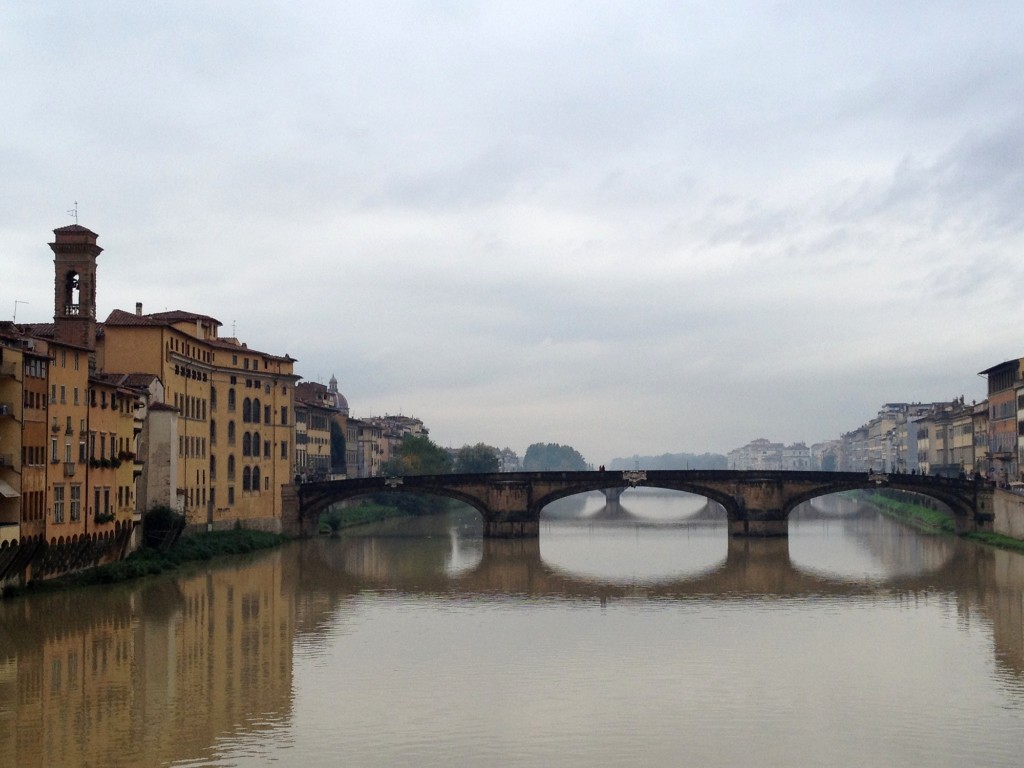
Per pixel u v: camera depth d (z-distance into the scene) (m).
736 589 104.00
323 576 113.06
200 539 131.62
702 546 152.62
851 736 53.75
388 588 104.31
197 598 95.06
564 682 64.38
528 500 162.25
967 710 58.25
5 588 89.00
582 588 105.06
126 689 62.69
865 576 113.31
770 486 162.50
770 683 64.06
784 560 130.75
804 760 50.28
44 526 91.56
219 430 145.12
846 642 76.19
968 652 72.62
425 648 74.31
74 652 72.25
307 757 50.78
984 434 199.38
